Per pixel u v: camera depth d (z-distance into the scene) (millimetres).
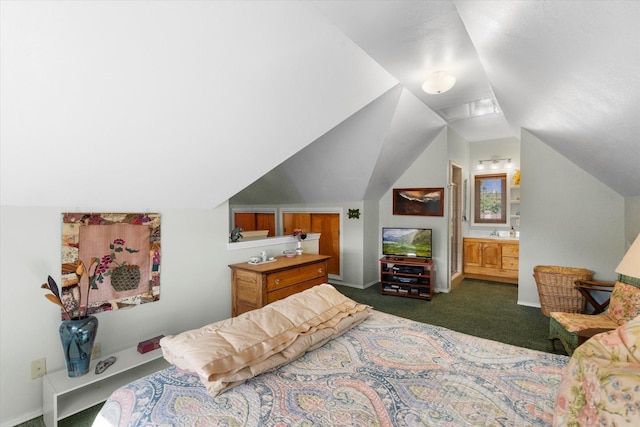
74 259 2141
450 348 1621
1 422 1861
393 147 4266
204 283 2955
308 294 2047
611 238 3600
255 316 1671
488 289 5008
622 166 2512
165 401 1167
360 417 1080
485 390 1235
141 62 1525
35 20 1197
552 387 1253
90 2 1238
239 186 2869
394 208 5391
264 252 3299
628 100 1440
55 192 1968
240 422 1055
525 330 3271
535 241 4062
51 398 1773
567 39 1258
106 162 1938
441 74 2672
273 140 2525
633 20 914
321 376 1354
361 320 2012
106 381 2150
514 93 2539
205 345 1355
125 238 2400
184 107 1862
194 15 1476
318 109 2521
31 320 1970
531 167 4059
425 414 1097
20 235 1929
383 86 2857
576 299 3482
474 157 5945
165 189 2443
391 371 1393
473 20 1657
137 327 2486
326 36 1984
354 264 5262
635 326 1131
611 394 840
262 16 1649
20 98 1396
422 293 4570
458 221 5758
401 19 1892
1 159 1602
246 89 1979
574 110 2021
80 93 1502
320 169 4762
